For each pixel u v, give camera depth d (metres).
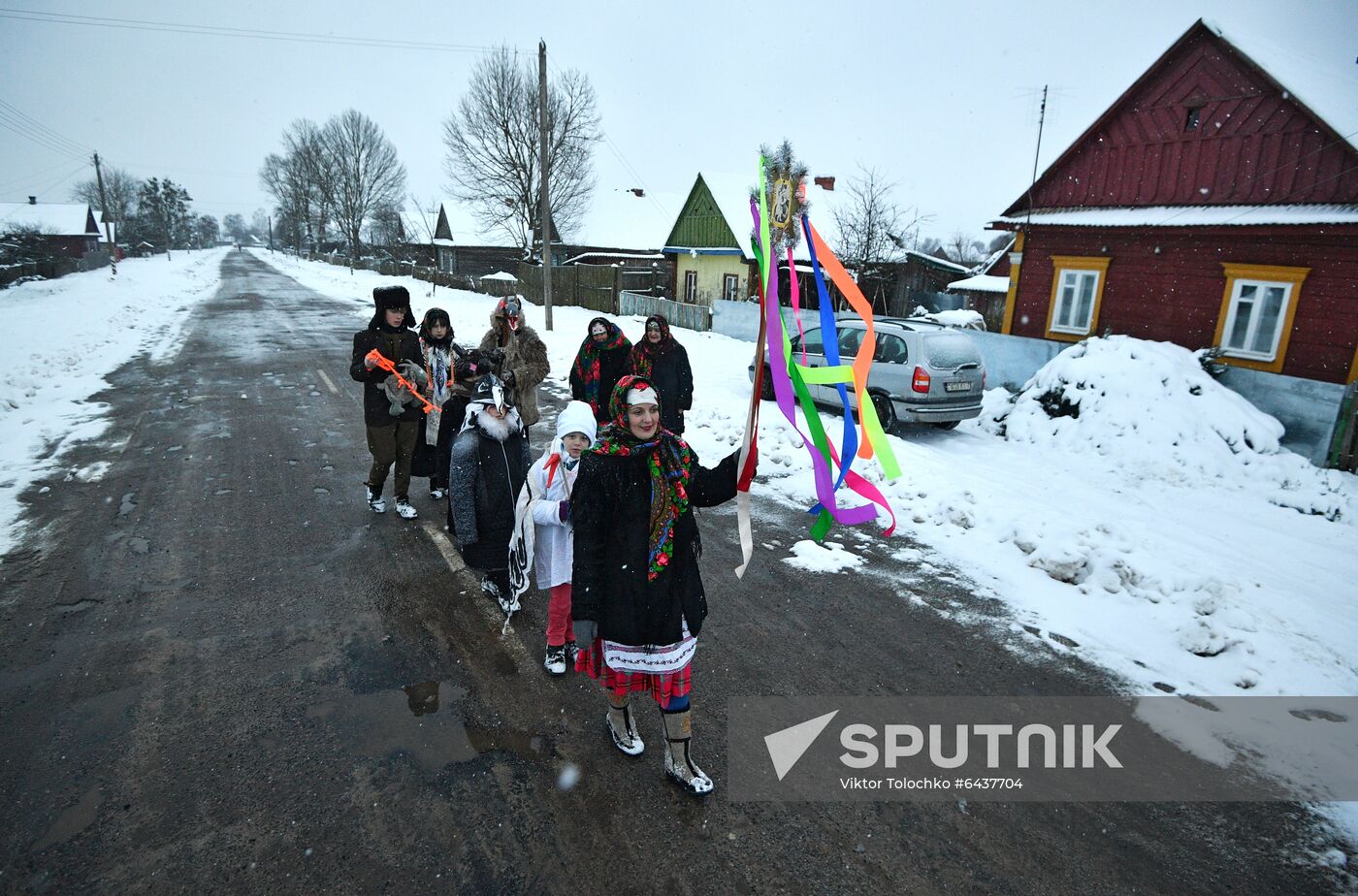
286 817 2.91
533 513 3.57
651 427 2.73
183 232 122.81
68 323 19.25
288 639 4.20
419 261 51.75
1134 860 2.82
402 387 5.59
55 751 3.25
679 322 20.33
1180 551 5.81
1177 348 10.28
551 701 3.70
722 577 5.18
